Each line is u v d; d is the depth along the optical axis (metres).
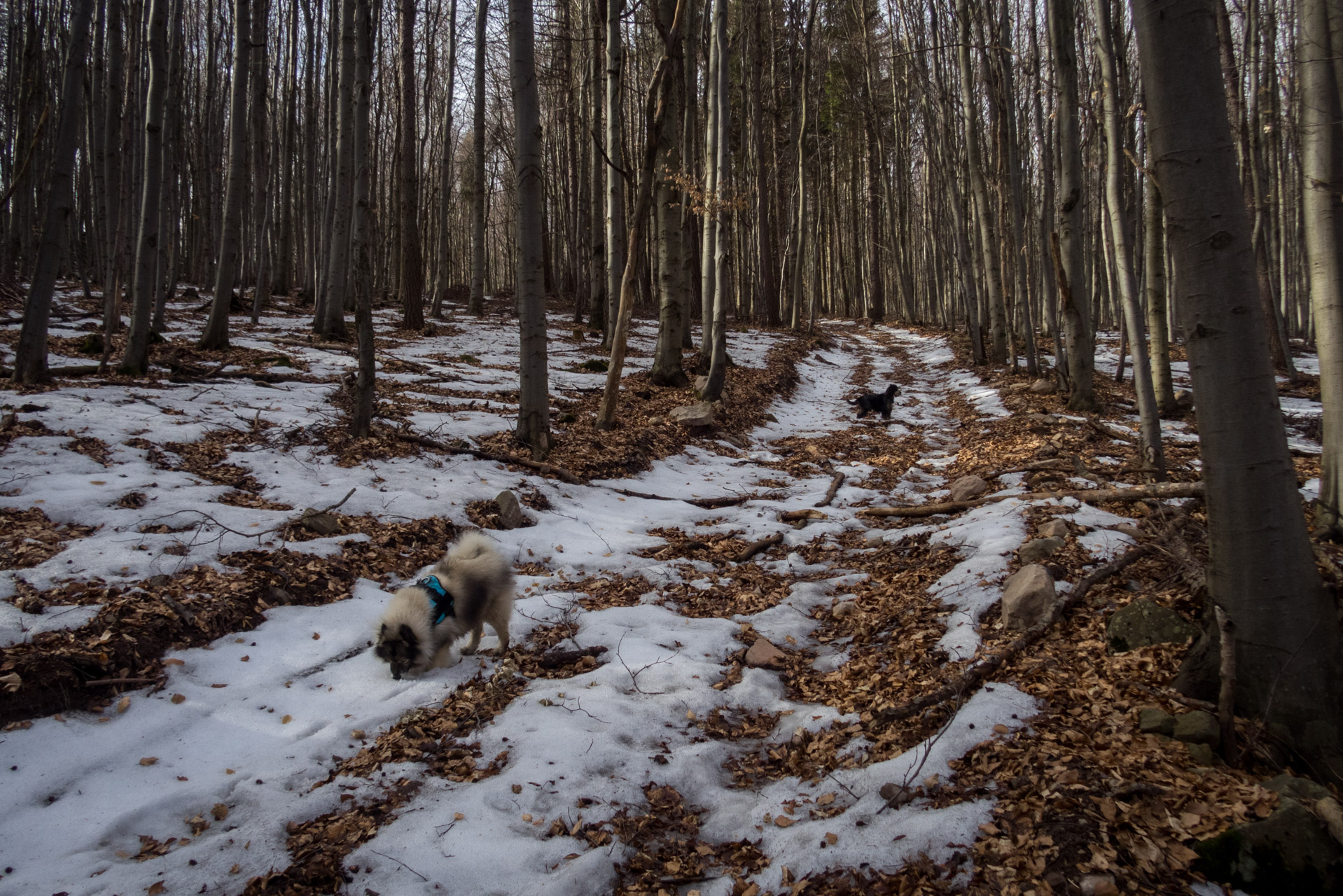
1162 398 14.53
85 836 3.92
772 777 4.62
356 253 10.32
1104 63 9.95
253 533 7.33
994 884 3.33
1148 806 3.62
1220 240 4.18
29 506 7.07
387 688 5.54
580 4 29.17
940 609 6.39
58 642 5.15
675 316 17.53
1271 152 22.81
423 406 12.92
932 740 4.49
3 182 29.70
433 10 33.19
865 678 5.62
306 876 3.64
